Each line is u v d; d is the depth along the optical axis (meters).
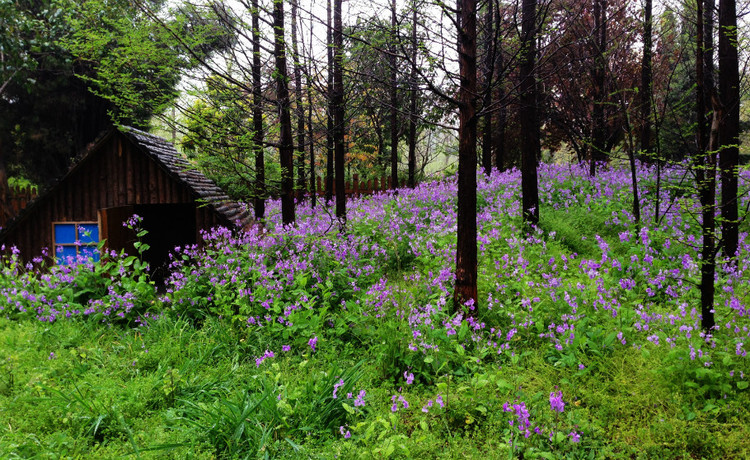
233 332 5.73
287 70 7.82
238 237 7.94
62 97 18.73
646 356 4.54
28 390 4.52
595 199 10.21
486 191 11.09
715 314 5.07
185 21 7.03
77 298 6.66
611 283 6.05
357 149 19.39
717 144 4.70
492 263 7.12
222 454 3.58
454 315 5.42
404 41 5.40
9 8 12.38
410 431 3.94
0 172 17.23
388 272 7.54
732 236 6.66
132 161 8.79
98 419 3.91
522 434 3.69
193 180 9.29
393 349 4.81
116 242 9.28
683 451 3.56
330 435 3.84
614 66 12.28
